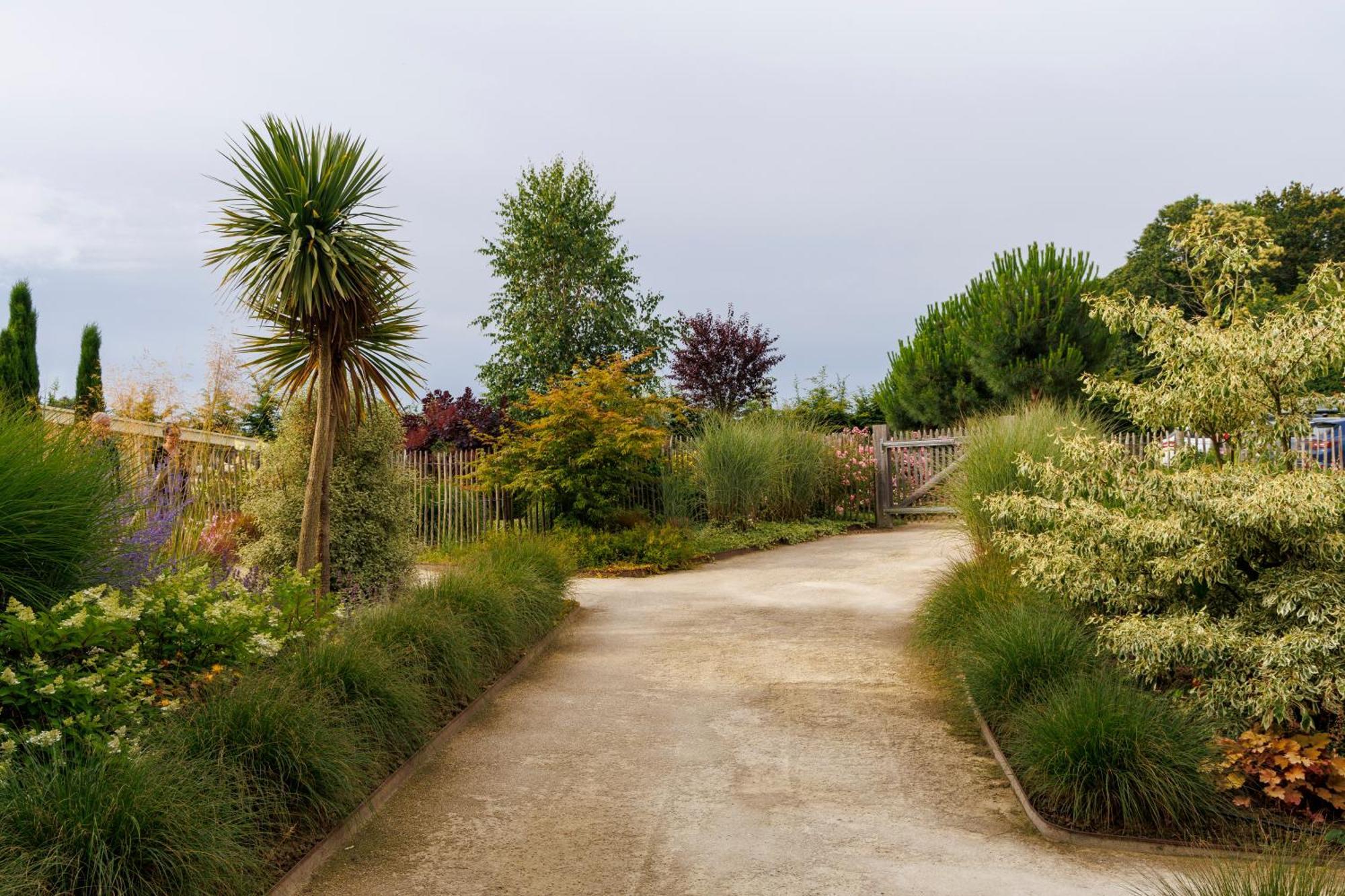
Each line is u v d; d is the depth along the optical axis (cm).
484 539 1354
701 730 603
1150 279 3188
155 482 864
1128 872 390
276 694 457
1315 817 434
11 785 331
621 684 719
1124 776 437
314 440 834
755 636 871
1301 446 1218
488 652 731
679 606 1040
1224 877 334
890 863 402
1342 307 543
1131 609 591
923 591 1059
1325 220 3259
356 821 438
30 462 472
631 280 2583
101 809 319
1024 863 401
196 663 484
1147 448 625
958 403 2194
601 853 416
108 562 518
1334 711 498
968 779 511
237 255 814
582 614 1000
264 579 897
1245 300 633
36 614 441
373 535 973
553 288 2486
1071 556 598
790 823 451
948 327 2334
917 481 1848
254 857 364
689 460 1617
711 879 388
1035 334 2008
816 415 2659
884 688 690
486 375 2550
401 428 1030
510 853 416
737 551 1480
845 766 534
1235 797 456
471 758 551
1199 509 542
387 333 881
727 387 2645
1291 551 546
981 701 588
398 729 535
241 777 388
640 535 1382
